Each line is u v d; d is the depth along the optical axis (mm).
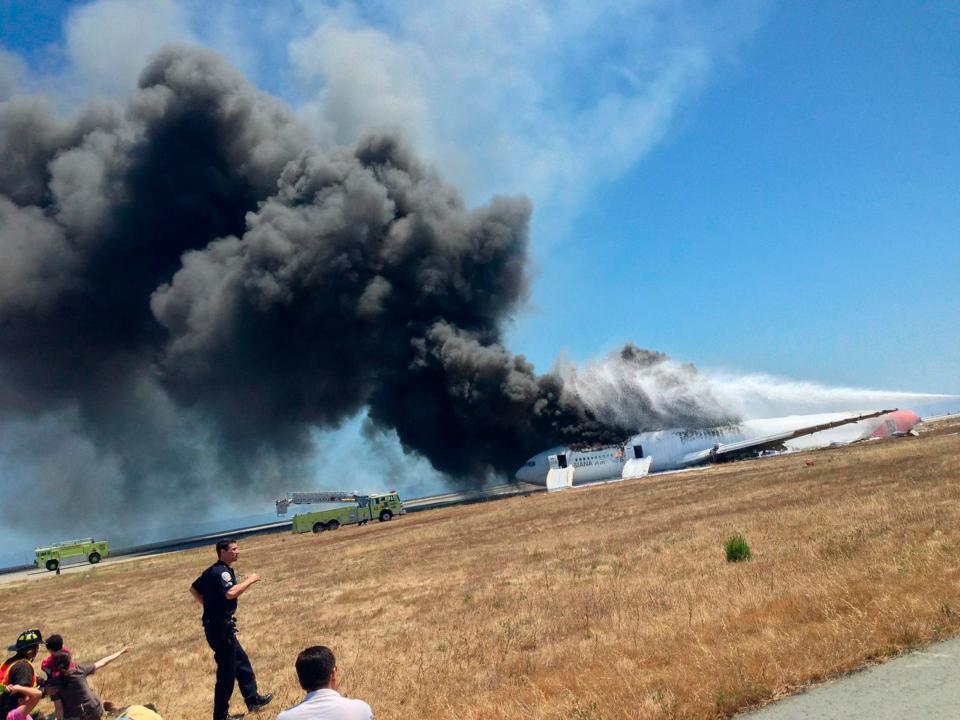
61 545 57219
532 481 62781
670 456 60688
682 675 6527
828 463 36906
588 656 8234
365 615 15102
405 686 8680
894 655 6266
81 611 26109
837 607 8016
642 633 8797
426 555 25500
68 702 8211
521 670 8430
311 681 4270
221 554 8453
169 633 17531
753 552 14188
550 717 6180
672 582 12523
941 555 9828
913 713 4969
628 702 6078
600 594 12695
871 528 13867
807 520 17359
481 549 24609
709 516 22875
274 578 25969
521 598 13953
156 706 9938
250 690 8617
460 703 7352
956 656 5965
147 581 34562
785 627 7719
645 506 30812
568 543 22141
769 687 5891
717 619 8625
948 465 25344
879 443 52000
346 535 44688
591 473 60906
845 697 5480
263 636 14266
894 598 7801
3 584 47312
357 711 4109
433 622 13055
